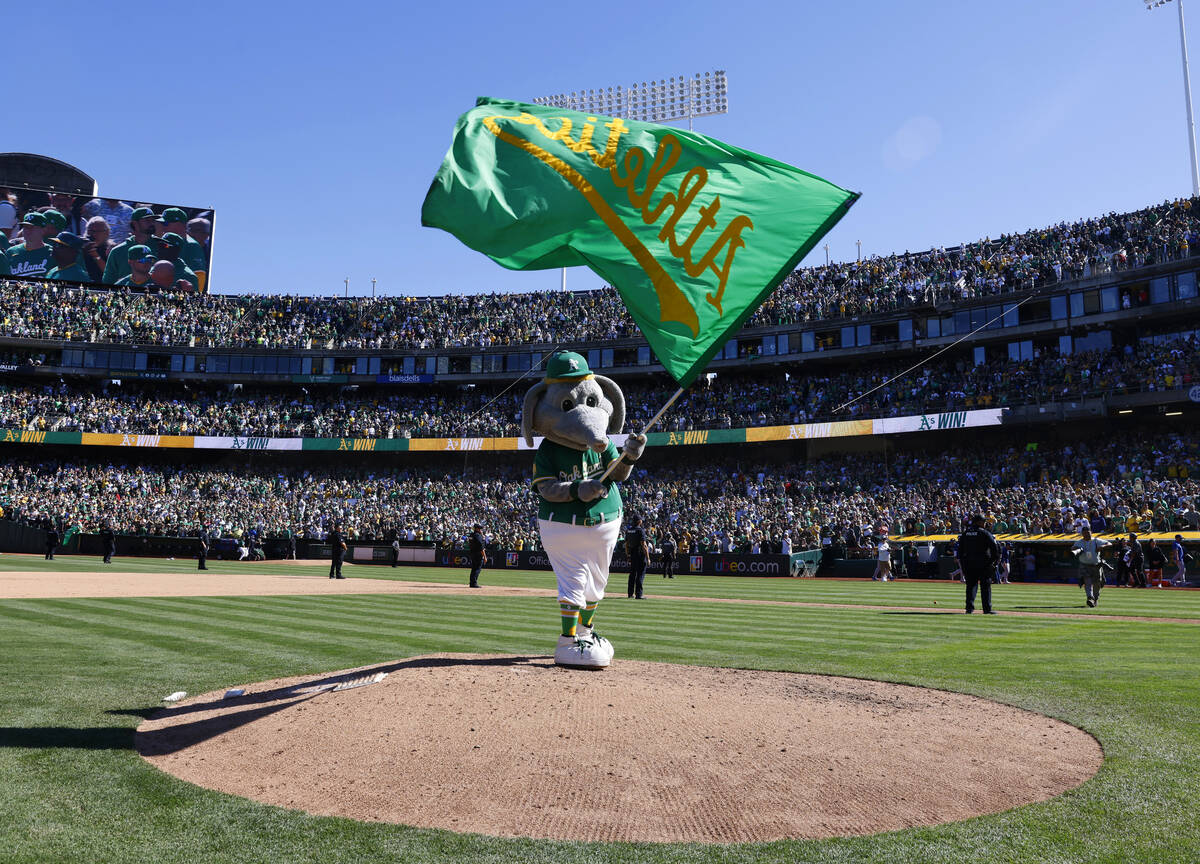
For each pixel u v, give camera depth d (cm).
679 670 805
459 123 627
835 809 438
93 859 373
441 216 595
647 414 5156
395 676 674
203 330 5941
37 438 5238
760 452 5038
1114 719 646
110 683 791
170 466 5600
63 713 659
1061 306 4231
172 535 4494
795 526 3909
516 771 480
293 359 5841
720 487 4628
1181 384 3700
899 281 4903
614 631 1297
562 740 524
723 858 378
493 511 4781
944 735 577
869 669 901
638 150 634
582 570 785
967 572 1681
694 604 1917
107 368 5712
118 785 479
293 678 802
